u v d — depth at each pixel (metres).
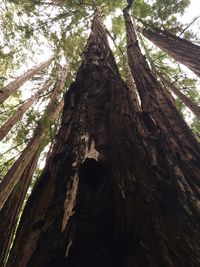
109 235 1.84
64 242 1.77
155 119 3.35
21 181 7.46
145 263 1.53
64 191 2.27
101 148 2.62
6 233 6.15
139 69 5.09
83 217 1.93
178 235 1.66
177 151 2.74
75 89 4.20
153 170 2.22
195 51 7.18
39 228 2.05
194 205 1.97
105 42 6.07
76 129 3.16
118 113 2.97
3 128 8.41
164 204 1.89
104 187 2.19
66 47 11.62
